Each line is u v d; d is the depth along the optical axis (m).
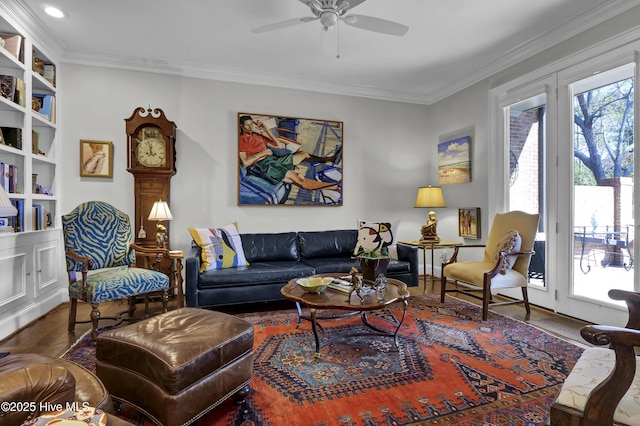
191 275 2.92
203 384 1.45
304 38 3.23
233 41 3.28
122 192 3.65
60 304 3.42
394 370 1.99
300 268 3.27
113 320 2.93
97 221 2.89
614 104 2.71
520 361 2.10
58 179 3.46
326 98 4.42
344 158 4.50
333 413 1.58
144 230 3.51
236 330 1.67
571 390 1.05
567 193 3.02
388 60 3.72
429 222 4.09
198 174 3.89
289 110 4.26
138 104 3.71
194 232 3.27
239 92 4.04
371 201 4.64
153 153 3.54
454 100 4.45
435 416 1.55
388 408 1.62
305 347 2.33
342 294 2.29
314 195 4.31
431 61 3.75
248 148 4.04
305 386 1.82
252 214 4.09
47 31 3.06
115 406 1.57
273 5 2.69
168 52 3.51
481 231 4.04
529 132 3.55
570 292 3.00
